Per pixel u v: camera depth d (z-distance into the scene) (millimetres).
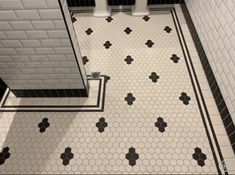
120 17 3592
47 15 1773
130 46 3193
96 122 2498
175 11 3621
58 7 1708
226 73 2293
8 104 2672
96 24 3514
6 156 2295
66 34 1929
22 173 2191
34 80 2469
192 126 2428
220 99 2465
